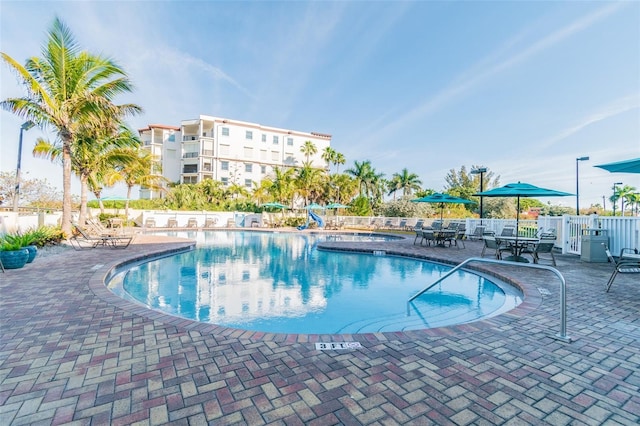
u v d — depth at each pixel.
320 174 35.31
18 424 1.96
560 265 8.25
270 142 46.78
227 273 8.42
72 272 6.54
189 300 5.98
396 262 10.26
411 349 3.14
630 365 2.83
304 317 5.16
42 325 3.65
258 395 2.31
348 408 2.17
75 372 2.61
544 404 2.24
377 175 37.97
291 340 3.32
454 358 2.95
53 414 2.06
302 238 18.64
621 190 44.59
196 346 3.14
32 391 2.32
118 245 11.66
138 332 3.47
